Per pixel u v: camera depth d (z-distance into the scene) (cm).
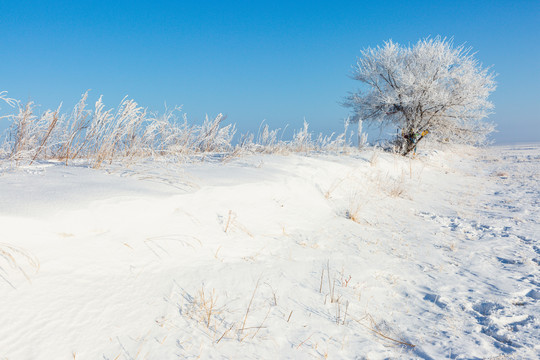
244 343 292
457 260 521
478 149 3897
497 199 1042
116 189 420
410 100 1819
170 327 296
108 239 356
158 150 646
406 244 580
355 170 1045
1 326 248
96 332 272
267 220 529
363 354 292
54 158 605
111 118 587
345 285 410
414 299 397
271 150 1021
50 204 348
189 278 364
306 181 733
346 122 1336
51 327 263
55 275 301
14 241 301
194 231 430
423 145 2172
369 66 2002
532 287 425
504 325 343
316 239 535
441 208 901
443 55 1850
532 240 618
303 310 350
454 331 329
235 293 359
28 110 541
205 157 773
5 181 406
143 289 329
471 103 1841
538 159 2522
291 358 280
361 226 647
